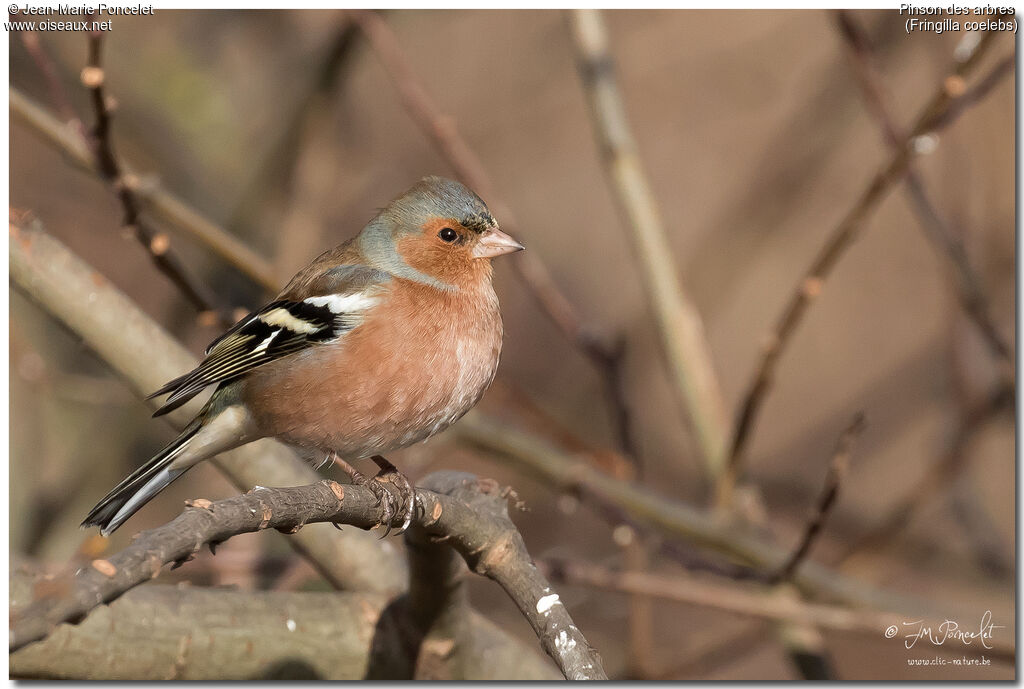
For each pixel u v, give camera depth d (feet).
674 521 33.58
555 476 33.94
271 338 24.11
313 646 22.18
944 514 45.83
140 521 39.88
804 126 44.32
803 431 54.70
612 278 57.31
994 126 39.11
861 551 36.11
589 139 58.75
